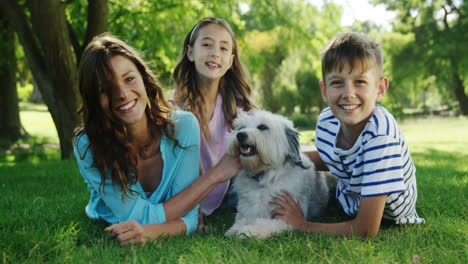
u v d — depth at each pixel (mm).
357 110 2377
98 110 2516
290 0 11969
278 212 2889
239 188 3234
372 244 2344
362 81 2330
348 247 2199
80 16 10438
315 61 13062
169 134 2801
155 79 2768
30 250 2184
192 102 3668
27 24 8203
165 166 2789
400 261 2092
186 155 2824
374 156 2404
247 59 11688
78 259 2061
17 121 16094
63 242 2275
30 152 13172
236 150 3062
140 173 2906
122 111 2469
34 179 5840
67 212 3256
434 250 2211
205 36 3553
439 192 3783
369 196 2412
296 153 3188
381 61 2426
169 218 2627
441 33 27922
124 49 2521
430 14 28188
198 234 2658
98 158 2586
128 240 2338
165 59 10992
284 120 3307
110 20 10398
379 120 2441
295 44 13281
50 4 7355
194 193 2734
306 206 3164
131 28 10969
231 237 2494
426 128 20531
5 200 3889
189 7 10492
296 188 3061
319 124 2938
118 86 2412
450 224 2645
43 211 3291
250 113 3578
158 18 10672
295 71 20781
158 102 2797
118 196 2646
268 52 20562
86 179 3010
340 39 2404
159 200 2812
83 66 2441
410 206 2713
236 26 11203
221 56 3586
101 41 2516
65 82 7918
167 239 2441
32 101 41344
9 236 2385
